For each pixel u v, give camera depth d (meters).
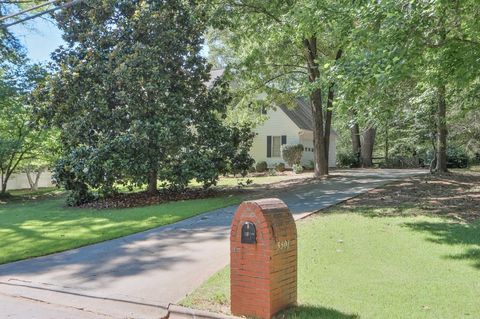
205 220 11.13
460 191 14.27
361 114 9.48
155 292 5.88
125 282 6.39
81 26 16.44
